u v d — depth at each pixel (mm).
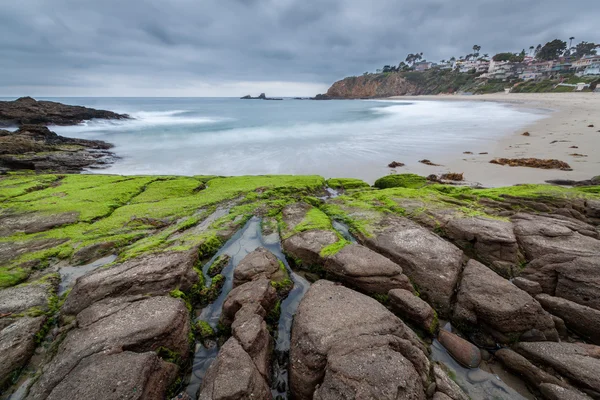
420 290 7938
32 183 16641
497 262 8844
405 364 4938
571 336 6664
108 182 16938
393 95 178875
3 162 23156
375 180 18641
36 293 7648
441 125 38250
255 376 5082
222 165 23547
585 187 13469
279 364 6141
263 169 22141
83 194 14617
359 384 4574
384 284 7691
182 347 6195
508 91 111812
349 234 10828
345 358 5035
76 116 51375
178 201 13961
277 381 5809
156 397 5086
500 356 6102
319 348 5398
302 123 45562
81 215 12180
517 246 8906
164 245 9617
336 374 4770
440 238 9445
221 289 8281
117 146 31453
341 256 8461
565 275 7570
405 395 4531
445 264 8156
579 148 22062
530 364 5699
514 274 8492
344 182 17125
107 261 9469
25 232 10852
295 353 5648
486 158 21531
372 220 11125
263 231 11180
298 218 11680
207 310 7656
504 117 43562
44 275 8633
